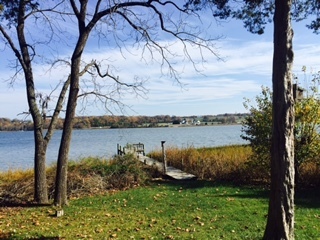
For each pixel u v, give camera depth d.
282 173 5.80
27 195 12.55
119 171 15.02
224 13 9.98
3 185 13.20
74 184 13.54
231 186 13.47
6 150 47.38
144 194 12.50
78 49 11.16
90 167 15.18
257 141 13.71
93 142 57.72
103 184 14.20
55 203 11.20
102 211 10.20
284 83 5.85
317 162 13.11
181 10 10.98
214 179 15.42
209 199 11.11
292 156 5.87
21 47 11.87
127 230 8.03
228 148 20.77
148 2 11.33
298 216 8.76
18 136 113.19
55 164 16.67
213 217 8.89
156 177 16.30
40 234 7.78
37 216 9.78
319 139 12.77
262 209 9.53
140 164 16.41
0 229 8.34
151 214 9.57
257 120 13.66
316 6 9.88
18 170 16.98
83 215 9.73
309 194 11.67
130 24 11.80
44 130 13.26
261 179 14.54
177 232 7.70
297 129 12.85
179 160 18.66
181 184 14.42
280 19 5.93
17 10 11.99
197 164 16.98
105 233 7.80
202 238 7.18
